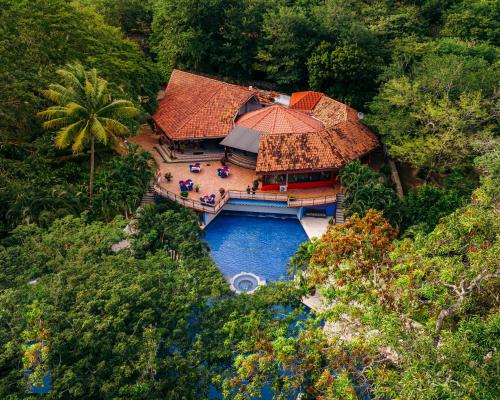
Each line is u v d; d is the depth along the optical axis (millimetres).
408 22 70562
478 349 18672
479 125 46969
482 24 71375
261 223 49031
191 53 69500
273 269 42406
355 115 57812
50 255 28531
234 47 69812
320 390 22188
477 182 46688
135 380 22328
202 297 27422
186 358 23891
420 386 18109
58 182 40688
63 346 22297
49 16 48312
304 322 25750
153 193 48531
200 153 57062
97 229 31406
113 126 39000
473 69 51062
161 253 31500
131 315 25109
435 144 44781
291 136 50656
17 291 24484
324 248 29062
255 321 24703
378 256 27844
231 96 58125
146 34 82625
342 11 69000
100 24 56125
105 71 48906
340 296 26281
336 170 50500
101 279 26141
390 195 41906
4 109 39156
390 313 23047
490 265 21797
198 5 66375
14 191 36125
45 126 38656
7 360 22109
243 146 52375
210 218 47344
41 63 45531
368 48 64875
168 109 59750
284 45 66562
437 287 23719
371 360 22922
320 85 66062
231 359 24828
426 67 52719
